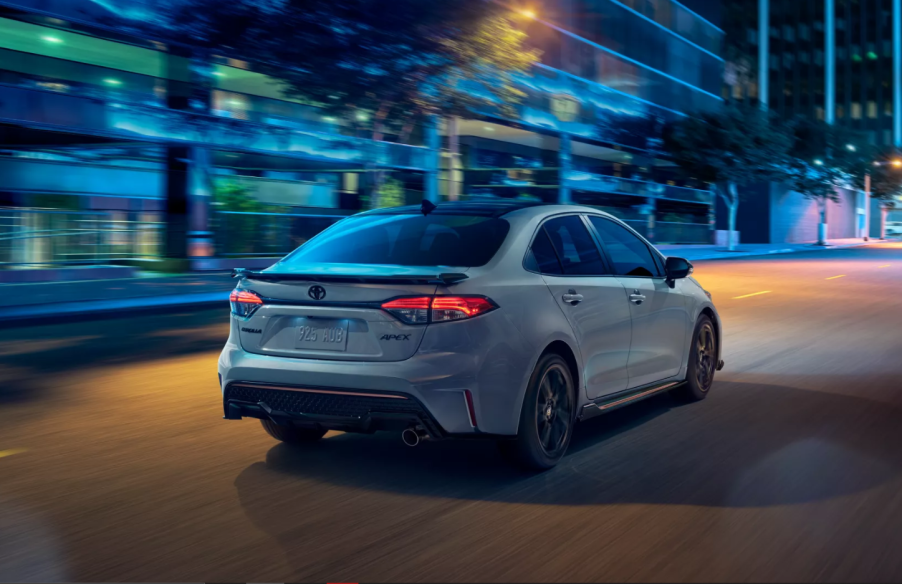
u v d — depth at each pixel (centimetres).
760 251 4750
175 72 2328
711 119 4781
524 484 484
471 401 457
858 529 411
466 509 441
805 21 9112
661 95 4903
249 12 2112
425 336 455
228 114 2439
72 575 361
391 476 500
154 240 2286
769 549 385
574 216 576
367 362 461
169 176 2402
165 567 368
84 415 674
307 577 356
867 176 7094
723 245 5641
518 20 2528
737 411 682
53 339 1145
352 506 447
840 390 774
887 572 361
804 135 5788
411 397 451
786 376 847
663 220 5088
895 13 9406
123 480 497
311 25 2117
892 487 480
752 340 1110
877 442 585
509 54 2412
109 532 411
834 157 6044
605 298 555
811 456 547
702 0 5438
